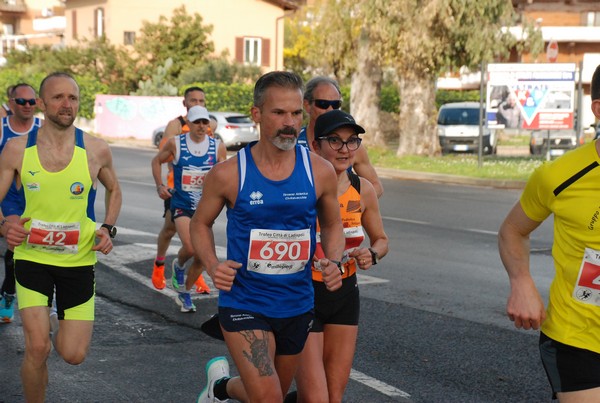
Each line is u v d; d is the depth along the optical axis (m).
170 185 22.52
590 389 8.50
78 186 12.41
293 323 10.16
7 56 116.94
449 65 63.91
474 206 41.06
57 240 12.32
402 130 69.25
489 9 62.12
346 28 71.19
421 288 22.16
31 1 168.62
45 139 12.38
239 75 100.25
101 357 15.94
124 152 73.56
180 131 22.16
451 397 13.88
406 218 36.25
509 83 57.53
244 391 11.16
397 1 61.69
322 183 10.09
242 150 9.98
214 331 10.53
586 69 102.81
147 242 28.27
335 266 10.10
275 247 9.91
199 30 105.31
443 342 17.11
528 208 8.95
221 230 31.61
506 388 14.35
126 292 21.27
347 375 11.34
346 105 103.81
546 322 8.86
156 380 14.65
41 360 12.00
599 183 8.38
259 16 114.44
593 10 113.56
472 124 74.38
